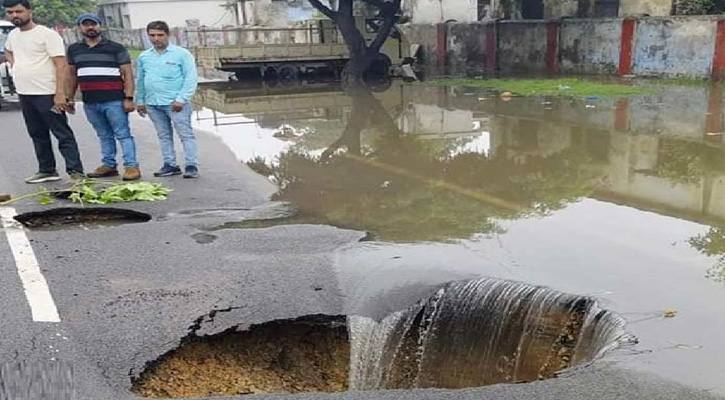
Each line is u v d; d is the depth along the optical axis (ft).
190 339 12.01
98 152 28.60
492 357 13.16
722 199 20.59
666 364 10.51
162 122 23.65
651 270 14.69
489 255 15.90
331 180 24.39
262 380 11.89
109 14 148.56
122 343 11.60
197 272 14.85
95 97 22.12
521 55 69.00
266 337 12.59
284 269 15.08
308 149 30.73
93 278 14.40
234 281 14.35
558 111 39.14
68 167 22.57
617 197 21.21
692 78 50.55
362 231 18.08
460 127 35.58
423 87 56.18
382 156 28.89
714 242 16.60
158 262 15.47
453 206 20.63
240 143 32.30
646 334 11.53
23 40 20.94
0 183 22.71
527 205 20.58
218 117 42.09
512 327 13.10
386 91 54.34
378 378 12.91
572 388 9.93
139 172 23.63
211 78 73.72
